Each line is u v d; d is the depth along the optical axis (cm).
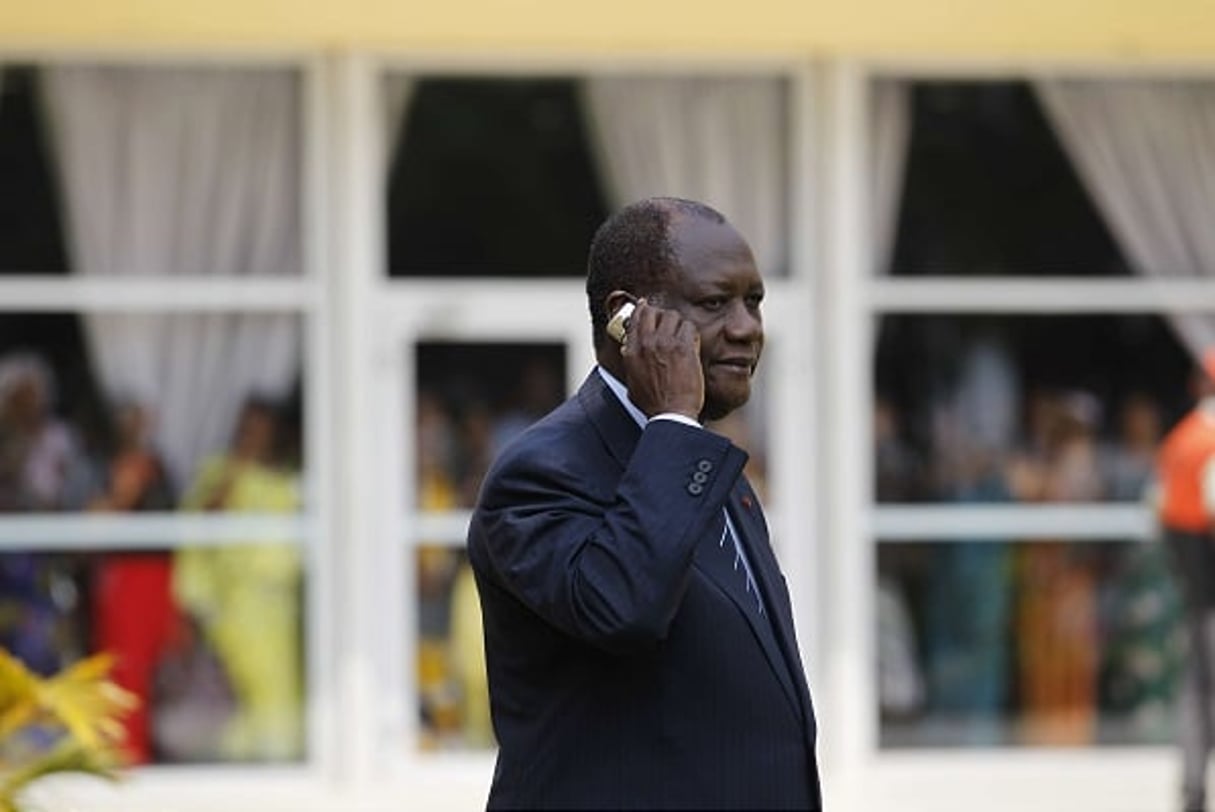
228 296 4281
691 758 1455
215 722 4278
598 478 1476
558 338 4331
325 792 4272
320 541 4288
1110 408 4425
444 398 4316
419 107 4306
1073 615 4428
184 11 4147
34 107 4259
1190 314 4438
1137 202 4425
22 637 4256
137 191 4278
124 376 4275
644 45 4300
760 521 1597
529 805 1476
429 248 4309
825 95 4344
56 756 2700
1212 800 4106
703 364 1494
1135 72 4416
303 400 4297
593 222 4341
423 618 4316
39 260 4266
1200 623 3753
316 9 4166
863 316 4384
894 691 4403
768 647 1496
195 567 4284
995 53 4353
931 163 4394
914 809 4144
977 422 4412
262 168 4284
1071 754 4428
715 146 4353
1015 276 4412
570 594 1407
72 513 4266
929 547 4406
